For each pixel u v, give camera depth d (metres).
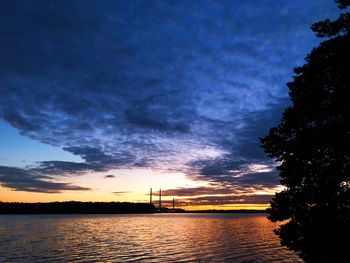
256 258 45.41
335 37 15.88
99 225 155.88
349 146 14.82
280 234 16.53
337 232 14.45
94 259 47.88
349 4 15.94
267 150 17.67
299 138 16.42
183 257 48.72
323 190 15.48
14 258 48.75
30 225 152.88
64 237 85.44
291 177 16.70
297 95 17.17
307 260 15.34
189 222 199.12
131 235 92.12
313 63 16.42
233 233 95.00
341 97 15.27
